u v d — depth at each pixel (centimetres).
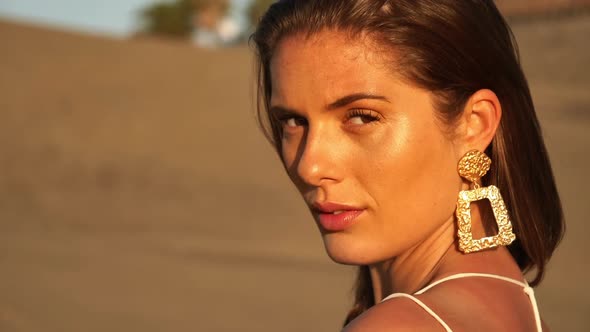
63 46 4206
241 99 3550
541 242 176
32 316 1111
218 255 1662
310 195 166
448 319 139
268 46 167
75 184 2428
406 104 159
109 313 1151
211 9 7481
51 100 3288
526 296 164
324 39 159
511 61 172
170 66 4103
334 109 159
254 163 2678
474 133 167
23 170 2502
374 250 162
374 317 136
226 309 1216
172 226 2027
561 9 5797
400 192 160
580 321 1152
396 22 158
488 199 170
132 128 3030
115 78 3756
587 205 1978
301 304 1263
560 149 2525
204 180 2488
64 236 1845
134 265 1517
